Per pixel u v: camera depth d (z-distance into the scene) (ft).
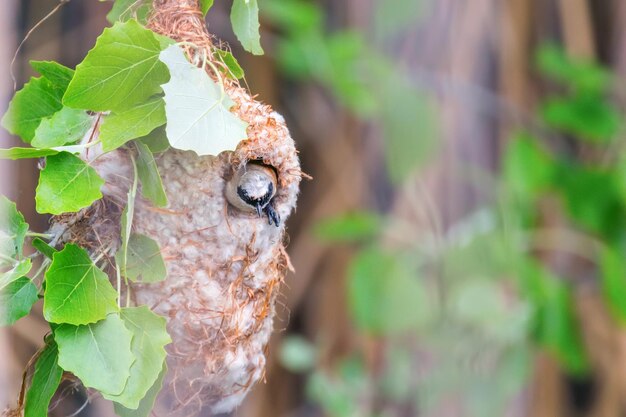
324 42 6.01
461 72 6.42
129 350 3.67
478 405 6.08
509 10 6.84
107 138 3.72
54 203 3.67
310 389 6.44
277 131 4.06
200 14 3.97
